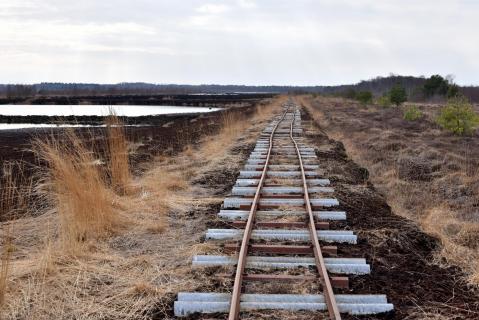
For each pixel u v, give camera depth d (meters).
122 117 12.44
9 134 26.66
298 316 4.91
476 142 21.77
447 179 13.92
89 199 7.62
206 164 14.61
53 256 6.28
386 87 115.94
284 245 6.86
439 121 25.33
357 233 7.66
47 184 9.79
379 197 10.84
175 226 8.16
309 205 8.82
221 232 7.52
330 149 18.02
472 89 95.00
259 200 9.49
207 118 38.06
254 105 65.75
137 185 10.49
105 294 5.50
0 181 11.69
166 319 4.96
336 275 6.04
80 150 9.30
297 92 175.38
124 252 6.91
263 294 5.28
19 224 8.13
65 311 5.13
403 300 5.37
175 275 6.00
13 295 5.36
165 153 17.08
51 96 114.19
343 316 4.98
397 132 25.33
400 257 6.75
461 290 5.75
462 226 8.88
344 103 69.25
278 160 14.79
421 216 10.20
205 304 5.07
